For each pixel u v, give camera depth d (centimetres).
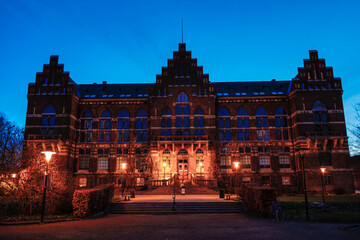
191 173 4378
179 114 4806
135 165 4781
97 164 4822
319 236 1524
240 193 2867
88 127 4969
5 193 2700
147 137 4891
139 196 3419
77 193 2247
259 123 4941
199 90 4878
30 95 4825
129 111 4988
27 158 2677
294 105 4728
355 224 1884
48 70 4938
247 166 4794
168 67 4991
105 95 5212
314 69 4803
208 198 3048
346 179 4372
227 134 4925
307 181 4359
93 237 1527
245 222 1986
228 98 4969
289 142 4788
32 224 1947
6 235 1582
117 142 4866
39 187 2456
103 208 2492
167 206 2592
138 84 5481
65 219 2119
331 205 2641
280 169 4722
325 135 4459
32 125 4716
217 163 4628
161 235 1573
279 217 2169
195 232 1650
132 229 1748
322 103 4691
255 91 5222
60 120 4681
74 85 4866
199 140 4484
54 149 4481
